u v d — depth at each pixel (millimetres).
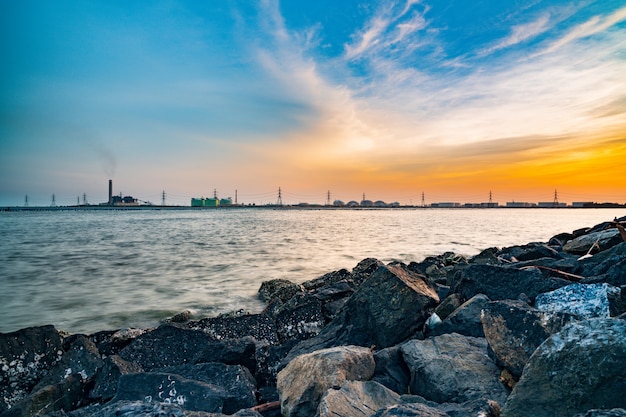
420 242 42531
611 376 3104
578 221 105688
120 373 6402
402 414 3418
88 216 136000
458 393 4562
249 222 95750
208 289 18766
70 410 6336
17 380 7020
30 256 30766
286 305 12078
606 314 6074
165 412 3041
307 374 5121
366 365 5453
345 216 155625
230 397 5301
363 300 8352
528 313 4898
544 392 3344
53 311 14906
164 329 7812
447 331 7059
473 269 8992
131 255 31438
